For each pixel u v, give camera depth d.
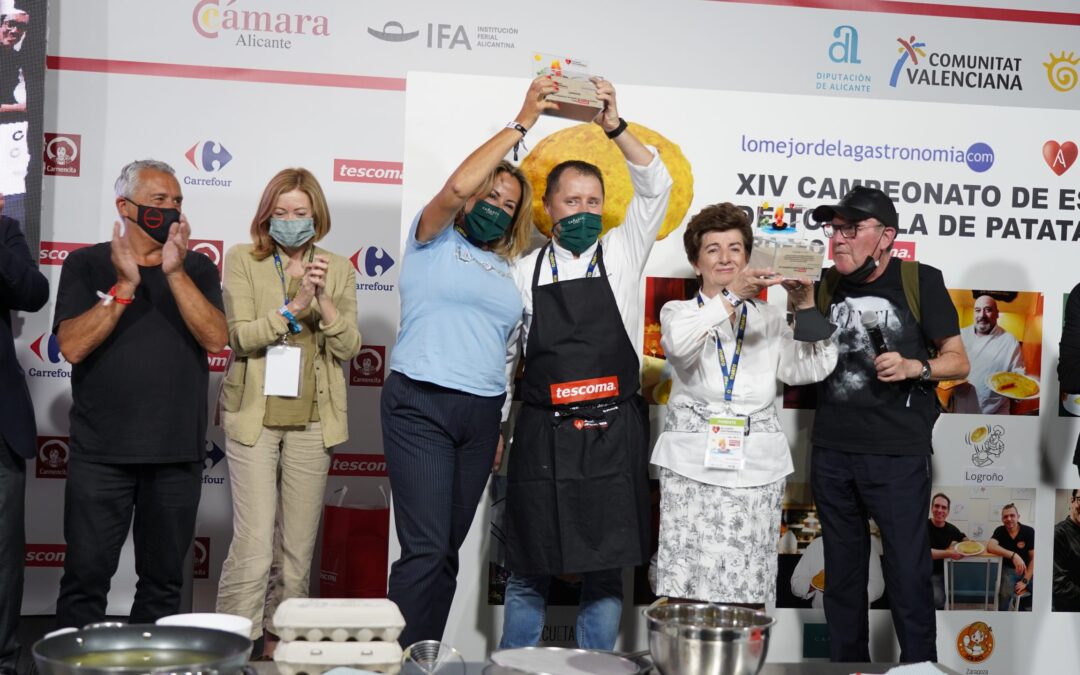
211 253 4.45
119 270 3.00
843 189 3.67
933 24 4.55
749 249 3.13
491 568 3.45
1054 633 3.66
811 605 3.58
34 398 4.25
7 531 3.03
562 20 4.53
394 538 3.30
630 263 3.10
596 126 3.52
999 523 3.65
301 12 4.48
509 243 3.02
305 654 1.51
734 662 1.49
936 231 3.69
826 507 3.32
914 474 3.19
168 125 4.42
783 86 4.58
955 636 3.63
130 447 3.08
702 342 2.97
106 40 4.38
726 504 3.01
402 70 4.51
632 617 3.52
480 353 2.89
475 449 2.94
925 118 3.69
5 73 4.00
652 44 4.55
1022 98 4.55
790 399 3.58
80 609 3.17
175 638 1.38
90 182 4.36
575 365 2.91
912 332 3.21
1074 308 3.59
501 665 1.56
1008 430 3.66
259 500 3.34
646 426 3.07
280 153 4.48
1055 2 4.52
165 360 3.14
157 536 3.19
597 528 2.89
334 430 3.43
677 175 3.58
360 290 4.52
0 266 2.96
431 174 3.47
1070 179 3.73
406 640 2.85
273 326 3.25
